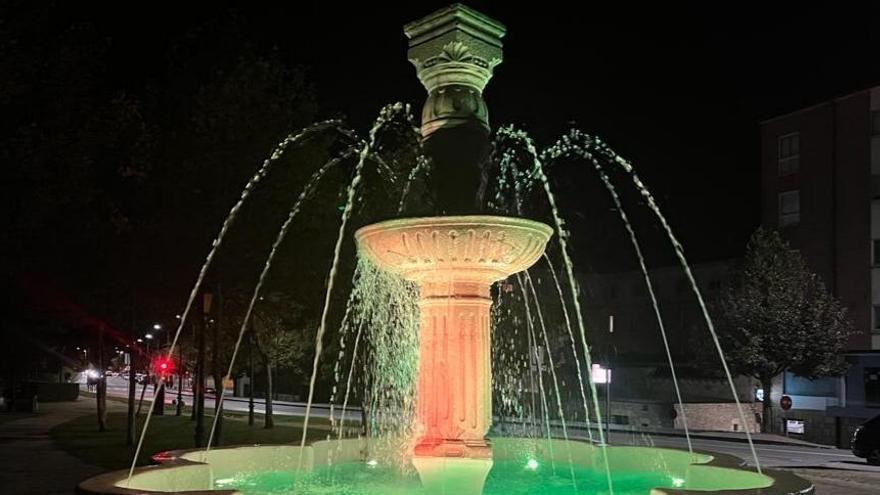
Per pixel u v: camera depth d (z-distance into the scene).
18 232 16.34
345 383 33.12
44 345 28.38
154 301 24.02
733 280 39.56
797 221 40.31
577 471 11.55
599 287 51.97
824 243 39.06
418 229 7.91
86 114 17.88
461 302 8.28
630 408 40.50
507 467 12.09
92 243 20.47
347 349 27.83
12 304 21.19
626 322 50.59
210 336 31.59
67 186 17.05
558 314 42.41
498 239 7.93
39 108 16.44
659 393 43.66
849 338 37.47
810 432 35.94
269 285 25.84
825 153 39.41
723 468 8.48
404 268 8.41
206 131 23.61
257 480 10.56
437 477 7.94
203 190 23.42
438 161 8.46
